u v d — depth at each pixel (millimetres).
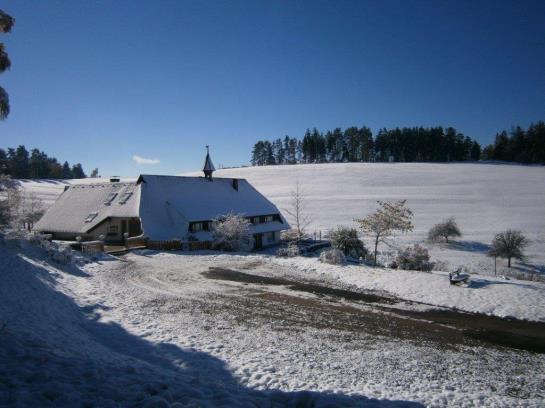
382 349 11531
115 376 6746
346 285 19484
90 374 6602
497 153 131375
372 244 43875
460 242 45156
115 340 11016
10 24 14023
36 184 92812
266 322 13570
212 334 12031
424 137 130000
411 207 62562
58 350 8180
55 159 146000
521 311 15414
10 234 19172
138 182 37188
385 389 8742
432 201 66188
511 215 56875
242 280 20234
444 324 14125
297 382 8648
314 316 14484
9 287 12906
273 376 8977
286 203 68062
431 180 84375
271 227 42562
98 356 8789
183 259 26438
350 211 60938
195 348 10656
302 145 142625
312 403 6453
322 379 9086
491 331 13531
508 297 16766
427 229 50781
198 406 5617
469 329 13672
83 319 12781
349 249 31094
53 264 19641
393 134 134000
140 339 11156
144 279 19781
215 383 7488
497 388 9359
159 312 14172
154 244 31016
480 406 7926
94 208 36438
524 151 121562
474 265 37750
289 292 17938
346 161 137625
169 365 9367
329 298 17031
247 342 11477
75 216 36281
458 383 9461
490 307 15859
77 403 5441
